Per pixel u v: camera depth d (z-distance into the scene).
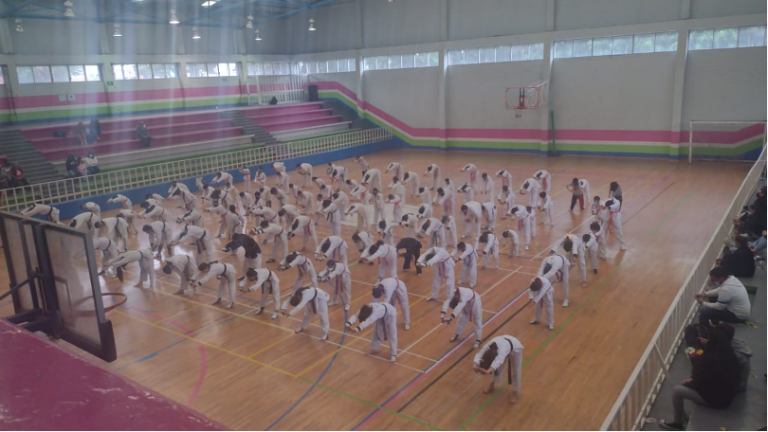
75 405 1.07
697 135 26.53
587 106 29.23
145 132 28.31
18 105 27.62
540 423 7.65
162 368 9.54
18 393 1.13
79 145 26.77
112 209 22.67
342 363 9.54
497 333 10.41
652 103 27.39
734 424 6.60
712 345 6.91
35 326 4.48
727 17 24.33
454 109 33.75
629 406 6.64
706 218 17.55
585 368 9.04
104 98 30.91
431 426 7.68
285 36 39.84
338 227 15.99
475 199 22.05
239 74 37.34
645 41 26.94
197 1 30.53
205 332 10.94
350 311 11.71
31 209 17.88
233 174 27.34
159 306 12.31
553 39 29.02
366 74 36.91
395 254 12.80
